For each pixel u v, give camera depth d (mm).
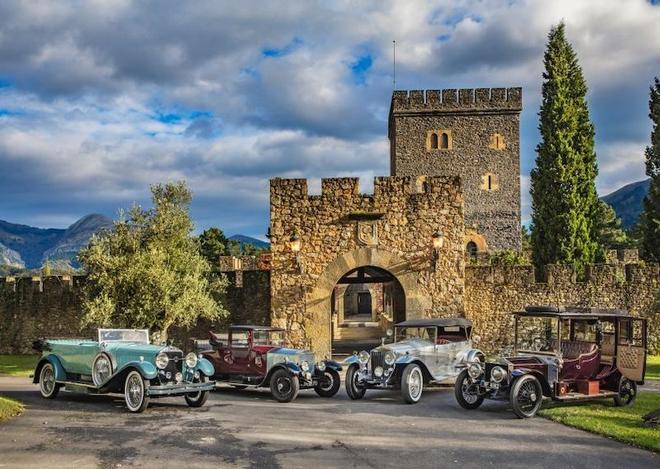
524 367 13242
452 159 56062
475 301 25953
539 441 10680
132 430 11344
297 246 22281
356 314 61281
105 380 13844
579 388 14023
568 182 33688
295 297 22516
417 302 22312
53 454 9562
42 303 29000
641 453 9875
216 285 24484
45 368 15305
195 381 14109
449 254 22453
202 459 9359
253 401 15227
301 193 22844
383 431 11422
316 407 14219
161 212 22688
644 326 14430
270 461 9273
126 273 21312
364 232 22562
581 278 27016
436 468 9008
